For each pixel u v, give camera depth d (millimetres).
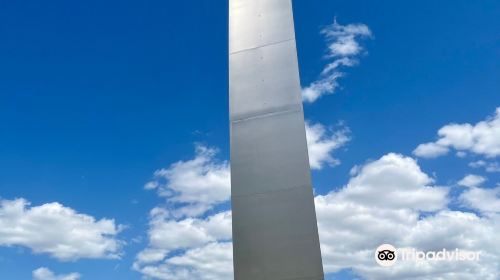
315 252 11742
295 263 11789
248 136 13250
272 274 11852
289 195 12359
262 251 12086
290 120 13070
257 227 12305
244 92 13773
